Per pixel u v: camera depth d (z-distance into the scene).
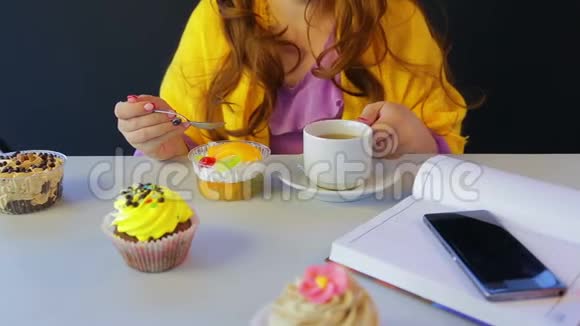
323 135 0.92
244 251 0.74
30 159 0.87
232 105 1.41
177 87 1.43
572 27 1.35
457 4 1.34
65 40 1.40
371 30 1.35
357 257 0.66
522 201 0.72
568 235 0.67
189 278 0.68
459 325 0.58
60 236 0.78
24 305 0.63
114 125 1.49
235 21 1.35
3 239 0.77
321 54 1.37
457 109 1.43
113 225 0.70
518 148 1.47
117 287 0.66
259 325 0.53
